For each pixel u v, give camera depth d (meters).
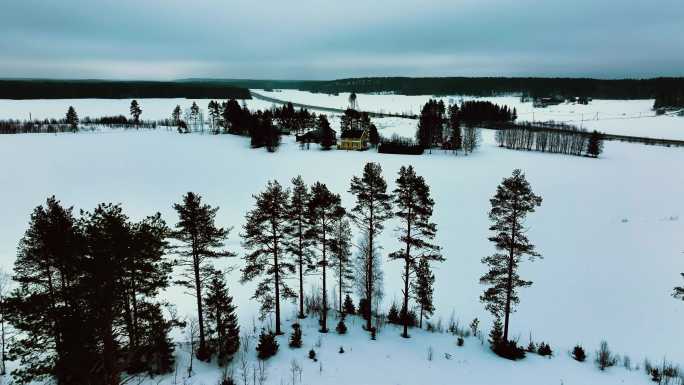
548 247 52.88
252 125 126.44
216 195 76.31
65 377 16.27
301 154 112.75
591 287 41.59
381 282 41.75
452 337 31.34
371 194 29.28
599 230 59.28
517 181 27.20
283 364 24.84
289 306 37.16
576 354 28.34
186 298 37.06
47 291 21.44
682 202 74.12
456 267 46.97
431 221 63.00
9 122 156.38
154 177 88.06
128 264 21.00
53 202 21.12
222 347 26.28
